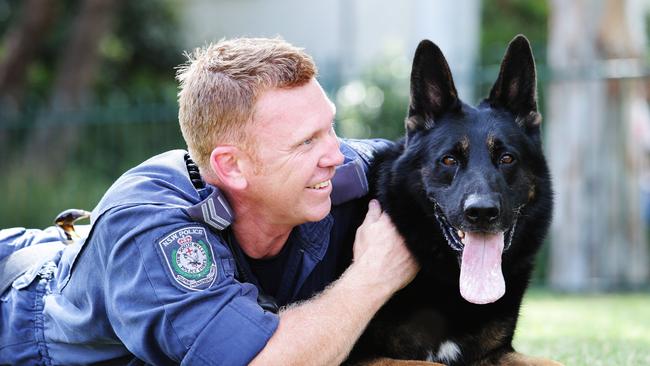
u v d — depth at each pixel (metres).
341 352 3.47
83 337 3.68
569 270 11.96
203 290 3.33
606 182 11.91
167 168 3.74
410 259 4.04
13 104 16.70
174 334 3.30
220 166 3.55
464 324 4.30
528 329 7.12
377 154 4.70
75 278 3.68
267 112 3.47
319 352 3.37
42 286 3.95
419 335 4.31
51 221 14.23
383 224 4.13
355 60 18.45
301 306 3.53
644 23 20.28
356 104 13.29
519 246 4.41
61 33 20.28
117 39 21.09
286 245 4.00
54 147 15.23
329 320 3.46
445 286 4.23
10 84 17.59
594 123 11.88
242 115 3.46
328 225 4.09
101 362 3.77
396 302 4.22
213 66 3.54
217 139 3.52
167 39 21.86
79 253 3.66
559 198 12.02
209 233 3.50
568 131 11.92
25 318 3.90
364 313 3.61
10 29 20.67
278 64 3.52
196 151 3.63
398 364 3.99
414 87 4.59
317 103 3.58
